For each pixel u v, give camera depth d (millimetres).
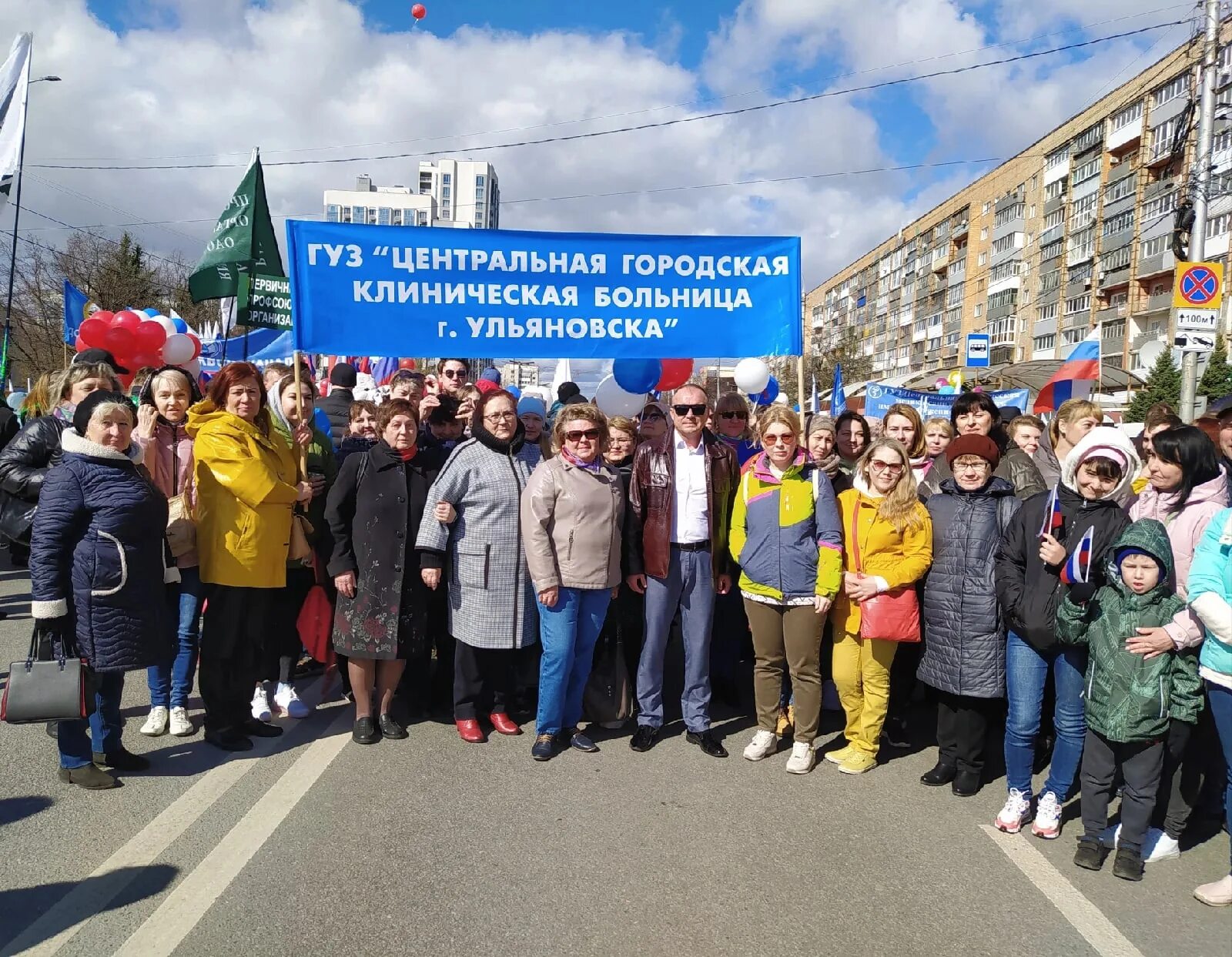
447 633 5020
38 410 5672
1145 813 3303
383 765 4234
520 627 4492
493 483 4477
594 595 4449
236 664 4383
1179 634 3186
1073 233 49844
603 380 7621
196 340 6715
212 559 4254
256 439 4391
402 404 4605
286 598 5031
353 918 2861
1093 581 3396
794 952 2736
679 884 3137
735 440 5629
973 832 3662
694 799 3914
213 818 3580
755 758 4445
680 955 2709
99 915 2854
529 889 3070
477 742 4594
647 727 4586
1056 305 51750
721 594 5098
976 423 4941
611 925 2855
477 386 7375
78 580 3693
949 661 3975
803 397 5406
